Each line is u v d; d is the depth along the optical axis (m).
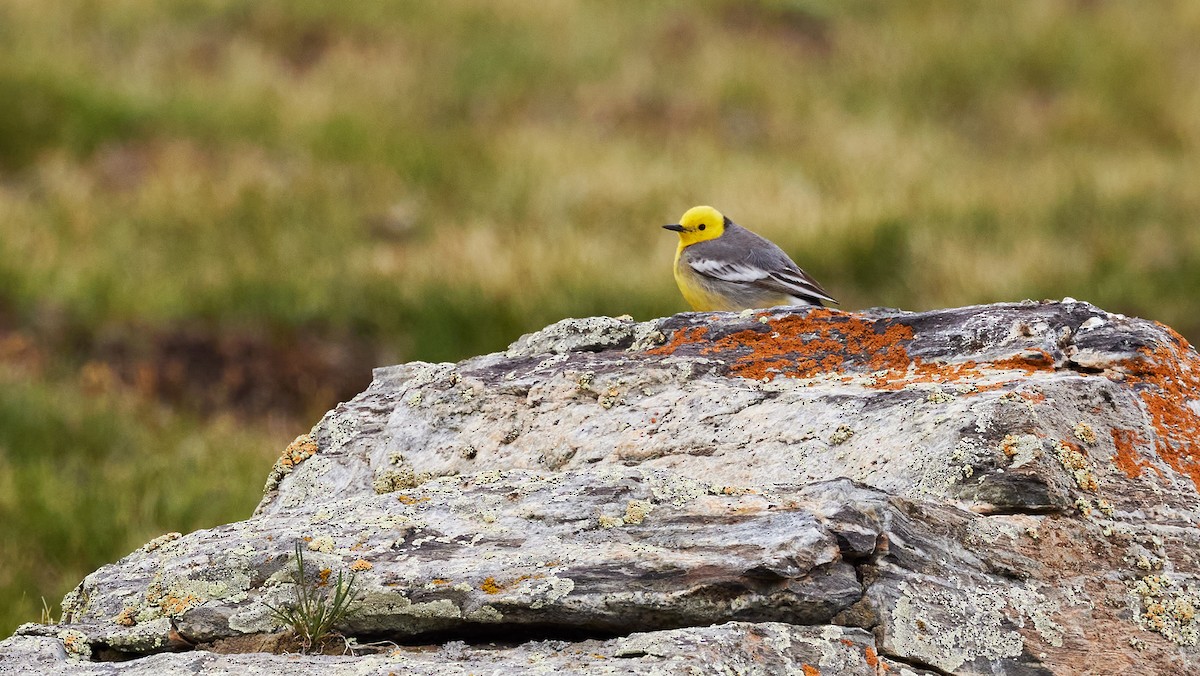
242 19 26.59
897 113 24.64
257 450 12.73
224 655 4.87
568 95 25.06
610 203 19.75
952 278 17.47
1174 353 6.33
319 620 5.02
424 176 20.72
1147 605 5.21
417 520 5.46
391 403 7.08
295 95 23.14
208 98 22.61
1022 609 5.08
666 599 4.89
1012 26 27.34
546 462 6.35
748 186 20.28
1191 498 5.60
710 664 4.57
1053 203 19.62
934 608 4.98
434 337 16.00
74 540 10.64
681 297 16.20
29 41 23.81
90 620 5.34
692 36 27.52
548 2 28.28
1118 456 5.73
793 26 28.48
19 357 15.45
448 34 26.95
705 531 5.13
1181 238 18.44
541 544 5.21
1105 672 4.98
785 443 6.00
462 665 4.70
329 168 20.64
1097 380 5.97
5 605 9.57
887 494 5.23
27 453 12.65
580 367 6.76
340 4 27.42
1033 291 17.12
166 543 5.73
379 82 24.45
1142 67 25.56
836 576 4.94
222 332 16.44
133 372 15.49
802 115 24.45
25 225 18.41
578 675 4.52
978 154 23.14
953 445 5.59
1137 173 20.58
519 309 16.11
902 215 18.86
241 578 5.28
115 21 25.67
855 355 6.65
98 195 19.62
